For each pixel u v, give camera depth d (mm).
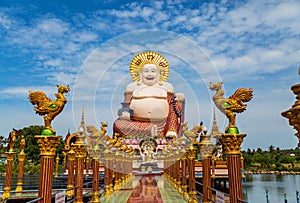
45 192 7289
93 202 13312
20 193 17516
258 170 60469
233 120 7516
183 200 13859
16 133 16812
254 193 30031
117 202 13391
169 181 24078
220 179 26000
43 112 7680
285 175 53781
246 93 7586
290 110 3730
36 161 43375
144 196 15359
